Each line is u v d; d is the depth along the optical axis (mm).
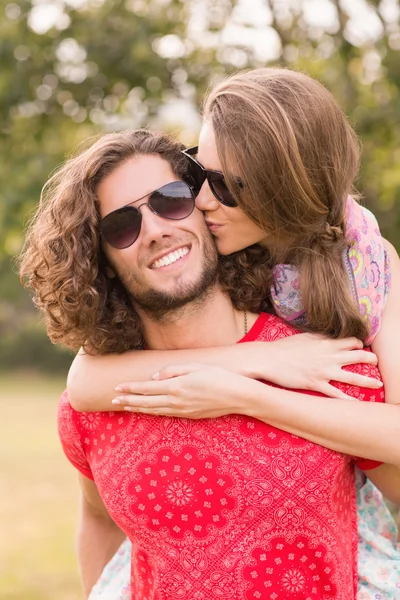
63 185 2328
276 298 2330
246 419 2164
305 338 2277
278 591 2121
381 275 2279
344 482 2236
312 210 2215
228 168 2197
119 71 6402
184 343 2332
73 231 2275
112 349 2328
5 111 6586
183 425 2186
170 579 2195
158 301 2230
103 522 2699
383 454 2104
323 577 2154
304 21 5781
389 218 5406
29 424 17188
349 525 2264
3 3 6363
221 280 2338
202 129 2342
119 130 2615
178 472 2170
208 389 2125
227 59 6180
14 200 6355
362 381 2184
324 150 2215
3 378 28625
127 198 2223
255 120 2170
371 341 2297
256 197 2191
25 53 6422
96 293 2271
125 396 2203
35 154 6703
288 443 2137
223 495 2139
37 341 30016
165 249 2193
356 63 5727
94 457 2314
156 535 2199
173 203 2195
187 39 6379
